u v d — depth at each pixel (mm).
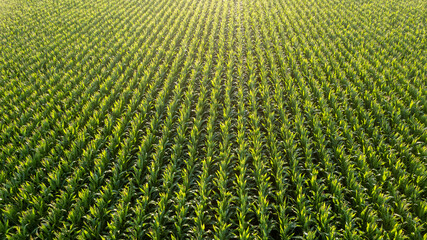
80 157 6547
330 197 5270
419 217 4918
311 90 9008
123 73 10547
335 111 7758
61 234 4582
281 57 10711
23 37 13914
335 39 12375
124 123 7492
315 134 6785
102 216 5062
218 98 9031
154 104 8727
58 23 15867
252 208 5473
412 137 6527
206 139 7324
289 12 15938
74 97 8820
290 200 5570
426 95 7992
